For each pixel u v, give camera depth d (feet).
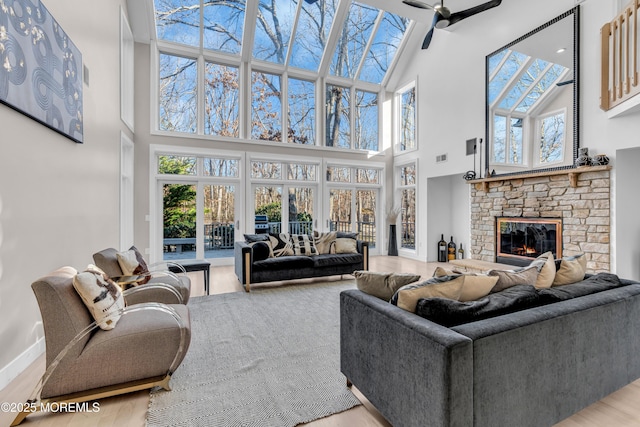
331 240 16.75
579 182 13.16
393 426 4.82
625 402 5.91
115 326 6.15
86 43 10.77
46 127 8.07
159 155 18.66
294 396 6.07
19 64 6.73
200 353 7.89
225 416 5.48
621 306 5.83
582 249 13.04
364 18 20.89
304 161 22.16
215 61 20.02
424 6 13.48
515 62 15.70
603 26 11.88
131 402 5.89
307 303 12.10
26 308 7.19
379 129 25.22
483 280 5.64
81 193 10.30
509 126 16.01
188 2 17.60
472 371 4.00
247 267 13.73
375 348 5.25
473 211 18.60
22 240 7.07
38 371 7.06
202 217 19.62
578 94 13.03
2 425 5.24
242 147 20.39
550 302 5.59
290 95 22.26
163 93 18.97
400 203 24.99
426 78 21.86
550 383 4.81
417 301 4.99
